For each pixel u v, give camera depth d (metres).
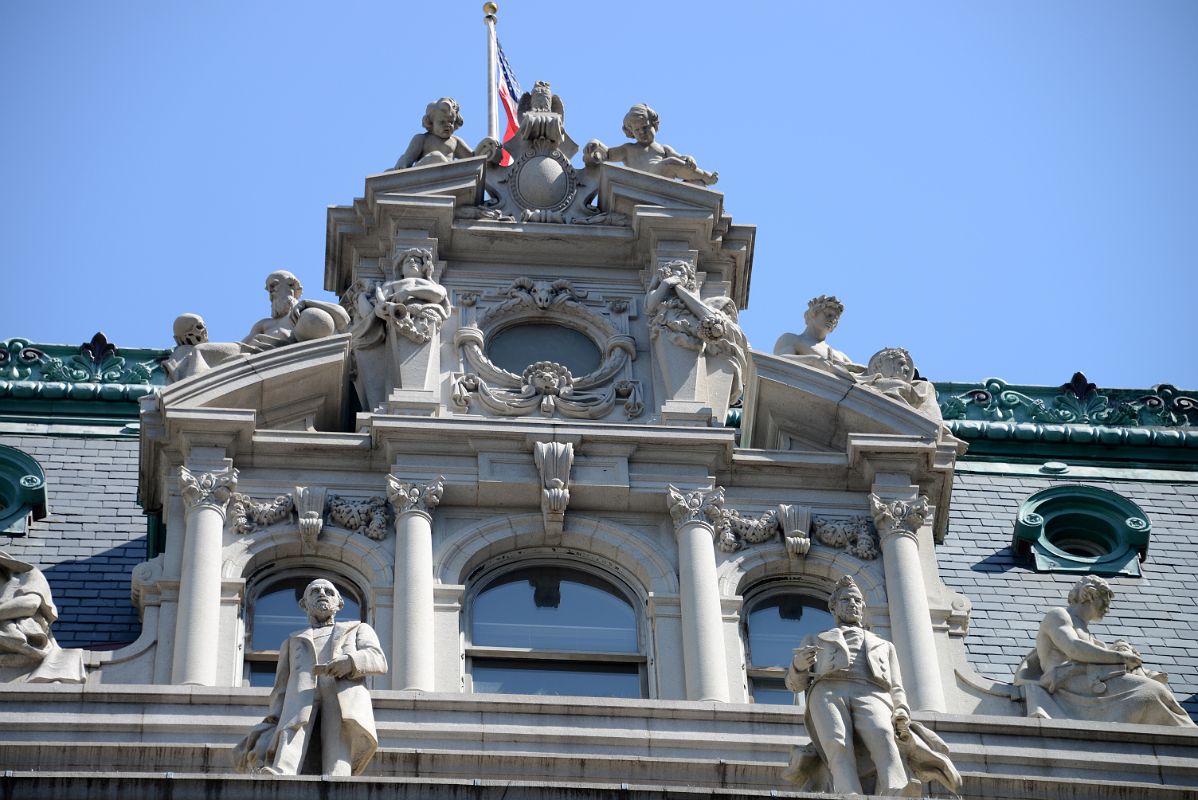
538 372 46.22
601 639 44.22
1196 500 50.41
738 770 40.50
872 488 45.62
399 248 47.56
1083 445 51.16
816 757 38.91
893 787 38.16
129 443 49.31
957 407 51.72
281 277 47.03
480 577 44.56
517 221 48.09
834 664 38.97
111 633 45.09
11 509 47.34
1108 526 49.28
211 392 45.12
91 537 47.12
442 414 45.72
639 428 45.38
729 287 48.06
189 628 42.94
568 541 44.78
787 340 47.38
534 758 40.47
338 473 45.09
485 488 44.72
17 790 35.56
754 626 44.69
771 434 46.53
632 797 36.06
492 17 55.34
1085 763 41.69
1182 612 47.69
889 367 47.12
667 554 44.69
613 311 47.47
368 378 46.44
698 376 46.34
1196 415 52.38
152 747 39.97
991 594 47.44
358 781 35.91
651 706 41.34
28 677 42.25
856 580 44.78
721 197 48.12
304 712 38.19
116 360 50.84
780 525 45.06
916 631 44.03
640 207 47.94
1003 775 41.25
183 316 46.44
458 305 47.31
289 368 45.59
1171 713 42.91
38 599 42.72
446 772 40.19
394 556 44.19
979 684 43.78
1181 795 40.91
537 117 48.94
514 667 43.84
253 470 44.97
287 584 44.28
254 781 35.84
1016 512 49.53
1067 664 43.56
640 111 49.25
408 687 42.62
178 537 44.28
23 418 49.53
